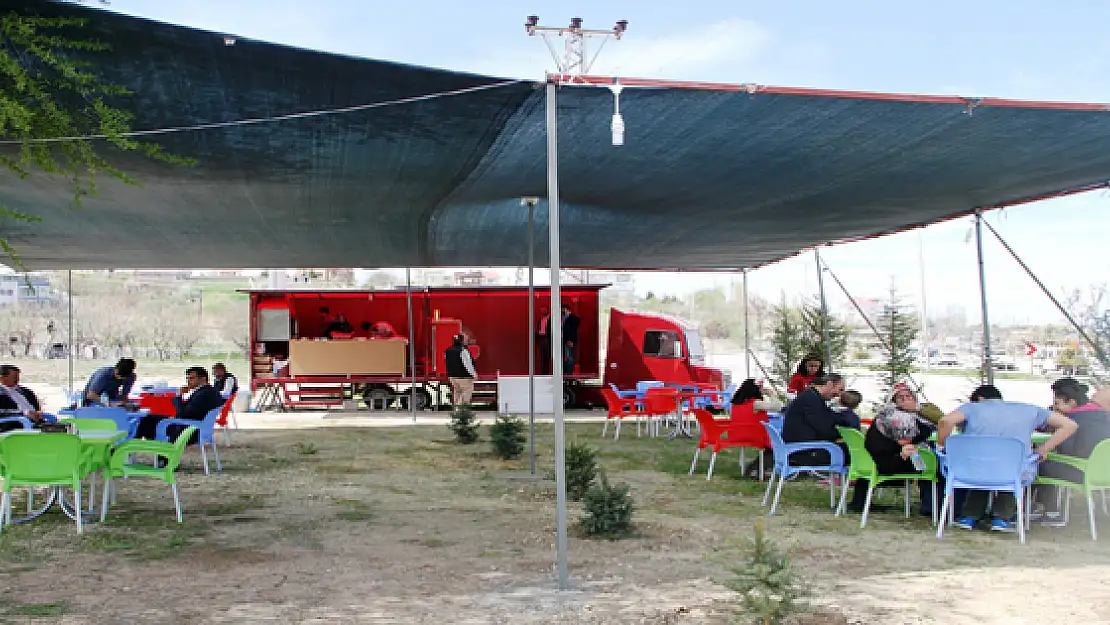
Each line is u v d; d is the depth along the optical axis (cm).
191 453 1280
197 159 795
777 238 1405
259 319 2072
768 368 2050
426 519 808
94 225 1182
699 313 5900
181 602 539
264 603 538
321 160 807
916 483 948
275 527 769
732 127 728
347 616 511
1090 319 1588
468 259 1609
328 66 564
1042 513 789
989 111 689
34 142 615
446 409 2094
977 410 748
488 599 546
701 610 520
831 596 550
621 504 746
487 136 734
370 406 2091
